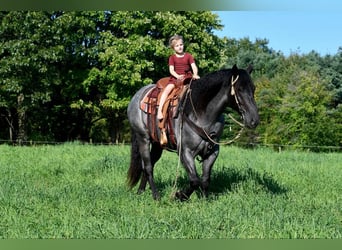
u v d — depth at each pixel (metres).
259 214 7.35
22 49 29.62
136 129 9.46
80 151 17.89
